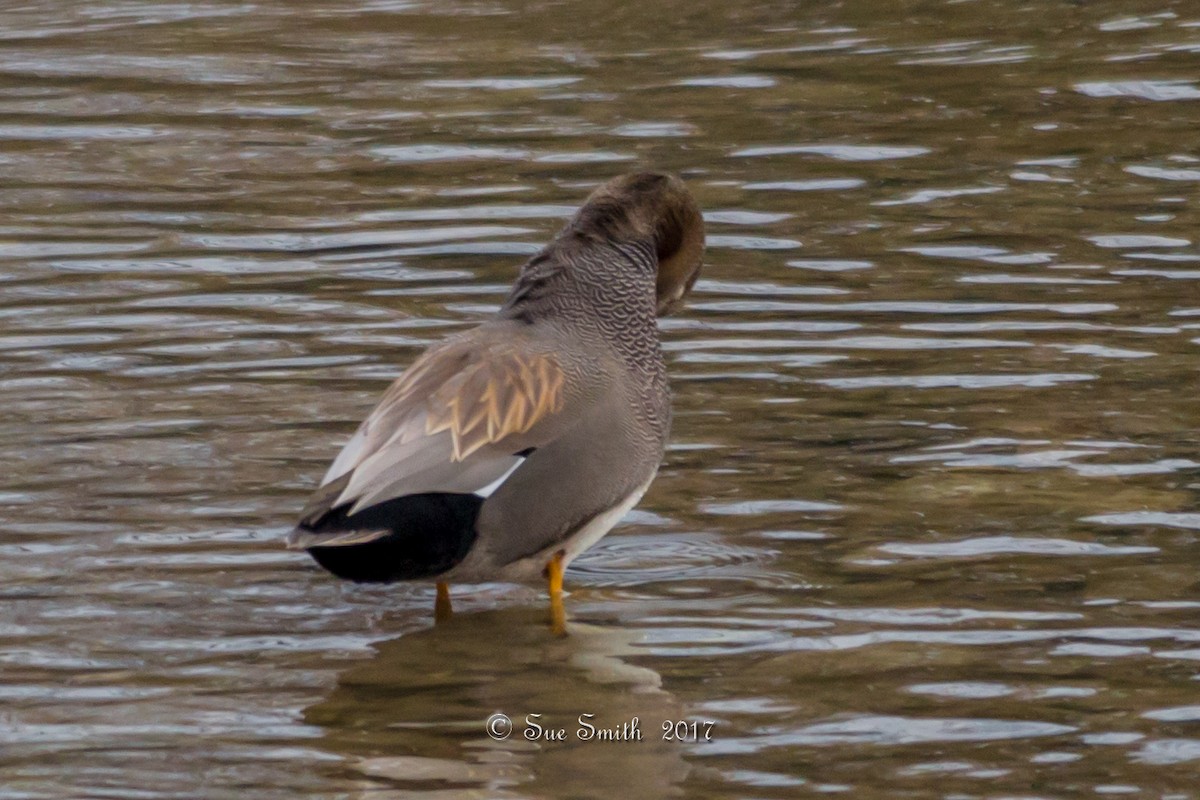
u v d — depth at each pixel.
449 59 27.17
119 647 9.95
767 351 14.80
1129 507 11.61
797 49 26.95
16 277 16.98
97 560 11.03
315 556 9.50
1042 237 17.84
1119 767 8.45
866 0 30.14
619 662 9.80
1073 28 27.66
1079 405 13.43
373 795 8.30
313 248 17.95
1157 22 27.86
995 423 13.11
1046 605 10.27
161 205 19.62
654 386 10.82
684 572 10.94
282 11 31.41
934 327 15.30
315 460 12.56
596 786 8.38
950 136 21.91
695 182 20.14
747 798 8.26
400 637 10.21
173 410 13.52
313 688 9.52
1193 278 16.45
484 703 9.34
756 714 9.11
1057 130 22.03
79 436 12.98
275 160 21.59
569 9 30.50
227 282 16.84
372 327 15.50
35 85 25.86
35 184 20.52
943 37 27.38
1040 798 8.17
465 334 10.66
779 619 10.24
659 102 24.00
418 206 19.44
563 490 10.04
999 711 9.05
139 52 28.12
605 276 10.96
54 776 8.48
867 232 18.17
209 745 8.84
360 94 25.06
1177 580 10.56
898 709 9.10
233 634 10.18
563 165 21.03
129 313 15.89
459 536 9.69
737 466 12.48
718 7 30.11
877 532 11.38
